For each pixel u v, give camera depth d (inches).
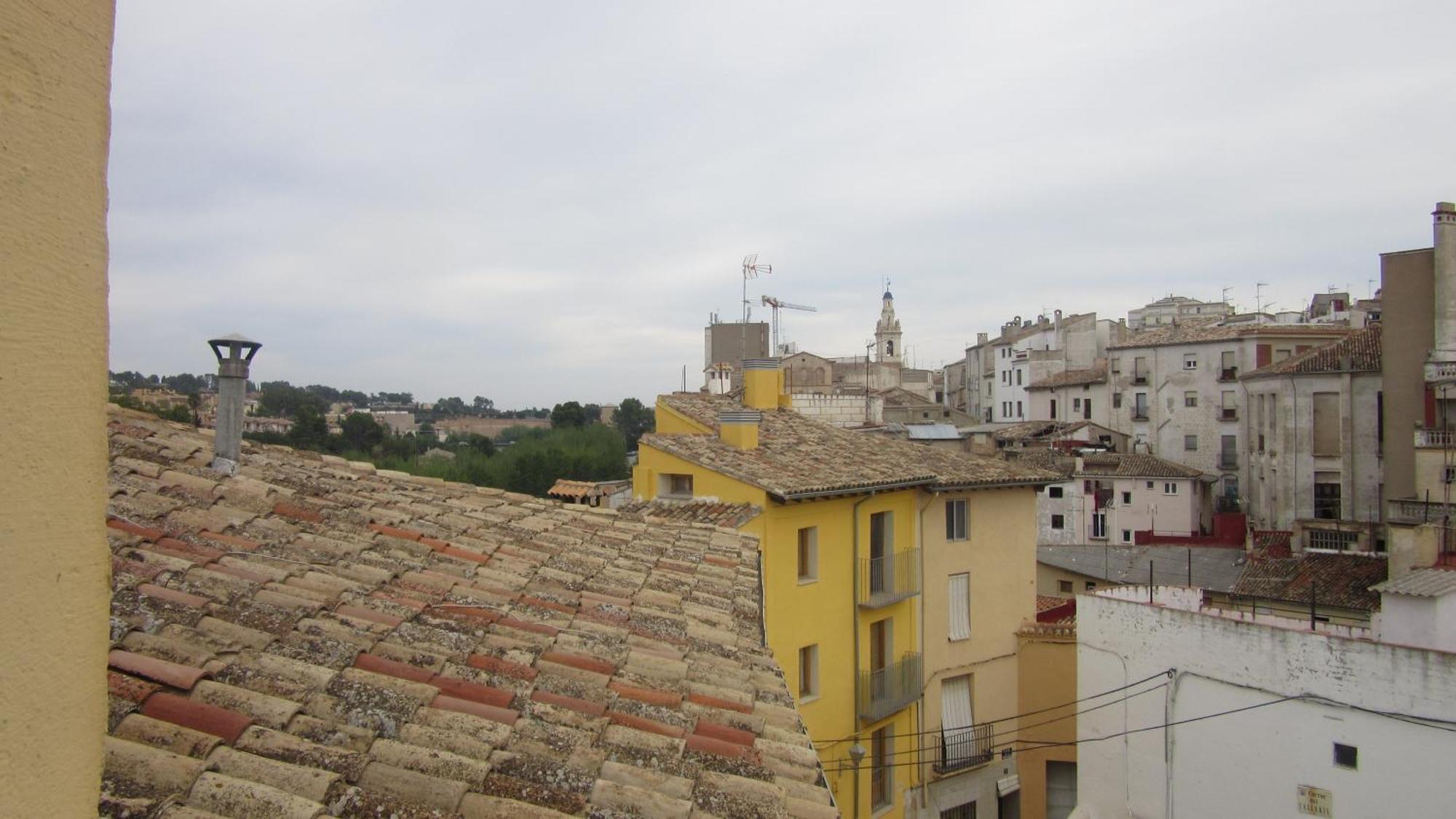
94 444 79.0
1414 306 1405.0
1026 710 914.7
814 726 730.8
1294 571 1170.0
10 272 67.9
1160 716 664.4
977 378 3462.1
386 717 154.1
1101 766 702.5
